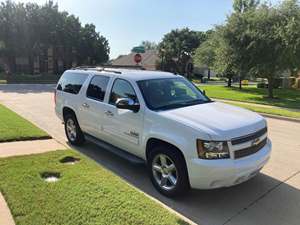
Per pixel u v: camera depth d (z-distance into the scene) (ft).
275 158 22.38
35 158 19.80
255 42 64.23
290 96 74.49
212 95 69.82
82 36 160.35
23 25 129.39
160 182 16.39
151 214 12.98
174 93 18.78
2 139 24.11
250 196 16.19
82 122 23.03
